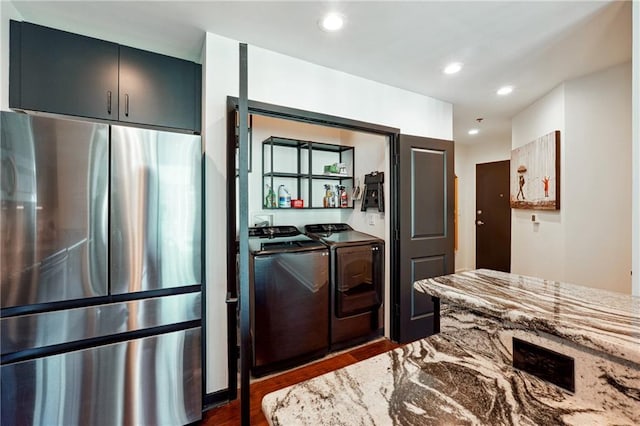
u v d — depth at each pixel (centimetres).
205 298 185
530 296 95
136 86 193
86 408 141
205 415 179
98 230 145
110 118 185
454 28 178
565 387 69
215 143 187
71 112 175
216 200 188
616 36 187
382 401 67
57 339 137
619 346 60
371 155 312
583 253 252
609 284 235
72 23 170
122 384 148
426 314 282
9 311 132
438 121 300
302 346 236
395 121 269
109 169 147
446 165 295
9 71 160
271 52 204
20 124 132
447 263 295
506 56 213
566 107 260
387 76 245
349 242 262
